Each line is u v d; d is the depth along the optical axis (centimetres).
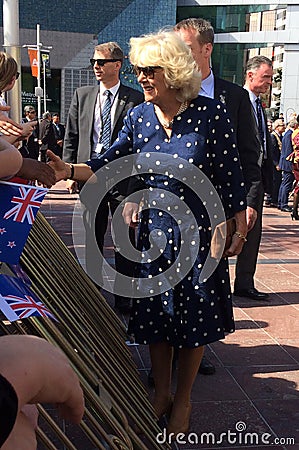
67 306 243
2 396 87
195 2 2366
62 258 286
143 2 2147
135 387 254
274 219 943
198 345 246
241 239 251
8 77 284
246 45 2445
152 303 252
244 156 368
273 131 1105
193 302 245
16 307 143
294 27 2325
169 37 230
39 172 207
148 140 245
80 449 240
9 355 95
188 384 261
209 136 238
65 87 2169
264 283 526
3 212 157
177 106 237
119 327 301
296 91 2373
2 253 157
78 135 410
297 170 943
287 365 342
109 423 187
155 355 267
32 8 2052
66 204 955
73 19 2111
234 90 346
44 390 98
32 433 100
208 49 315
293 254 664
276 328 404
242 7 2369
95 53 386
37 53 1619
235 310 442
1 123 225
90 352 242
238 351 362
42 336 180
